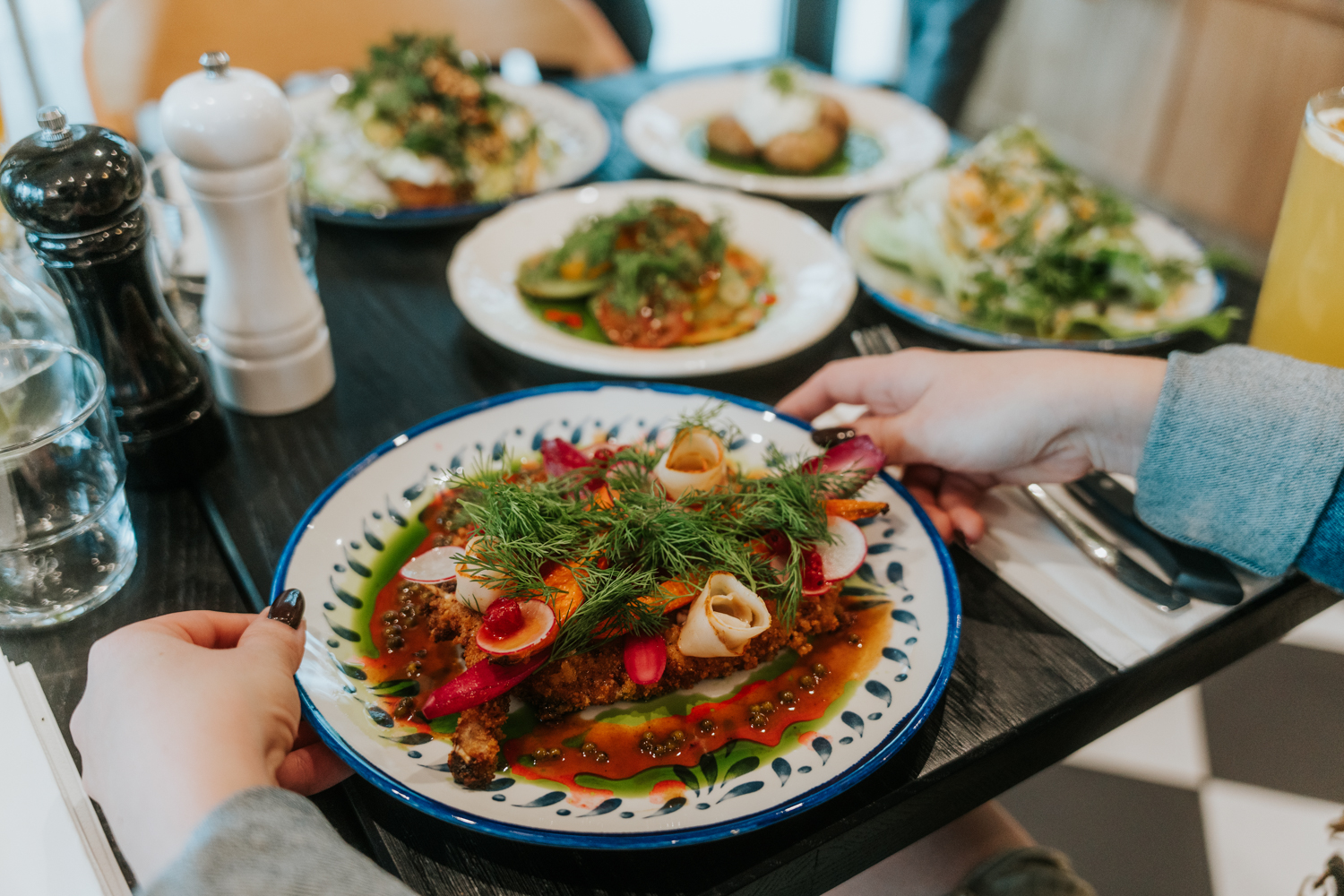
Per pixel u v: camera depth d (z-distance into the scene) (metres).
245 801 0.46
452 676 0.64
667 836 0.51
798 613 0.67
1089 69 2.90
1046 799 1.57
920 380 0.84
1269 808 1.56
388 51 1.46
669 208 1.22
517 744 0.60
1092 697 0.66
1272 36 2.38
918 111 1.64
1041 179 1.33
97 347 0.76
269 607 0.60
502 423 0.85
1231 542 0.72
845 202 1.44
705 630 0.61
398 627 0.67
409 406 0.95
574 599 0.62
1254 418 0.69
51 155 0.68
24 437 0.68
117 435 0.73
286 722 0.53
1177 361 0.74
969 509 0.80
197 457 0.84
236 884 0.43
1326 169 0.78
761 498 0.71
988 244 1.29
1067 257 1.19
